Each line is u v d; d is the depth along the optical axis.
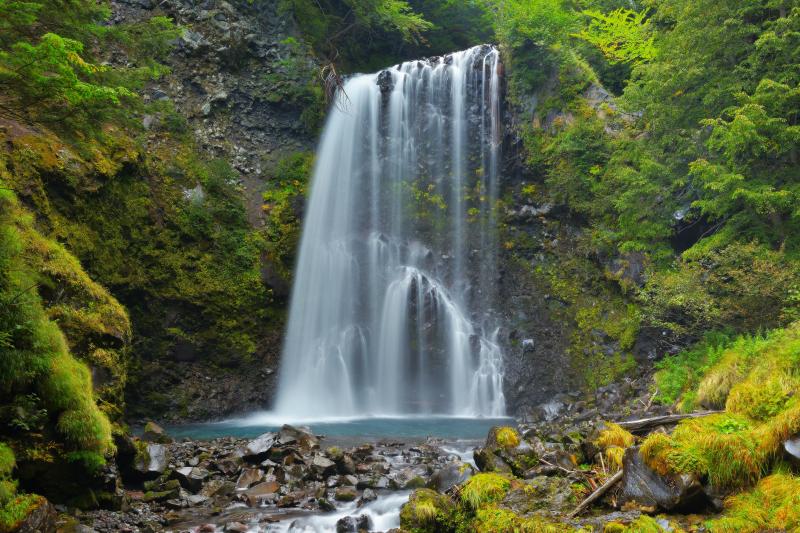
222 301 19.73
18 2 9.24
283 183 23.19
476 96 24.41
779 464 6.21
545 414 16.80
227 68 24.59
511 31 23.33
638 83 17.06
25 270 9.52
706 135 14.99
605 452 7.86
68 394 8.14
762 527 5.59
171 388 18.12
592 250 19.81
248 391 19.23
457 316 21.58
